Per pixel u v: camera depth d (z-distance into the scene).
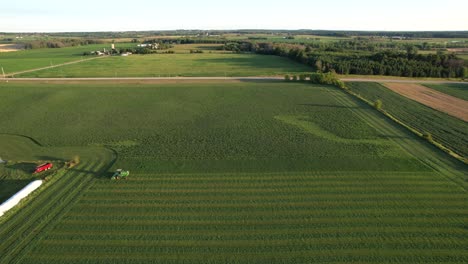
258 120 58.66
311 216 30.08
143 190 34.56
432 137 50.00
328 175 37.81
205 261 24.67
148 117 60.47
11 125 55.38
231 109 65.75
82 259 24.84
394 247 26.16
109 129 53.78
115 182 36.16
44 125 55.56
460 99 73.88
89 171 38.84
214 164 40.62
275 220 29.50
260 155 43.31
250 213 30.53
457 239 27.02
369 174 38.00
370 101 72.12
